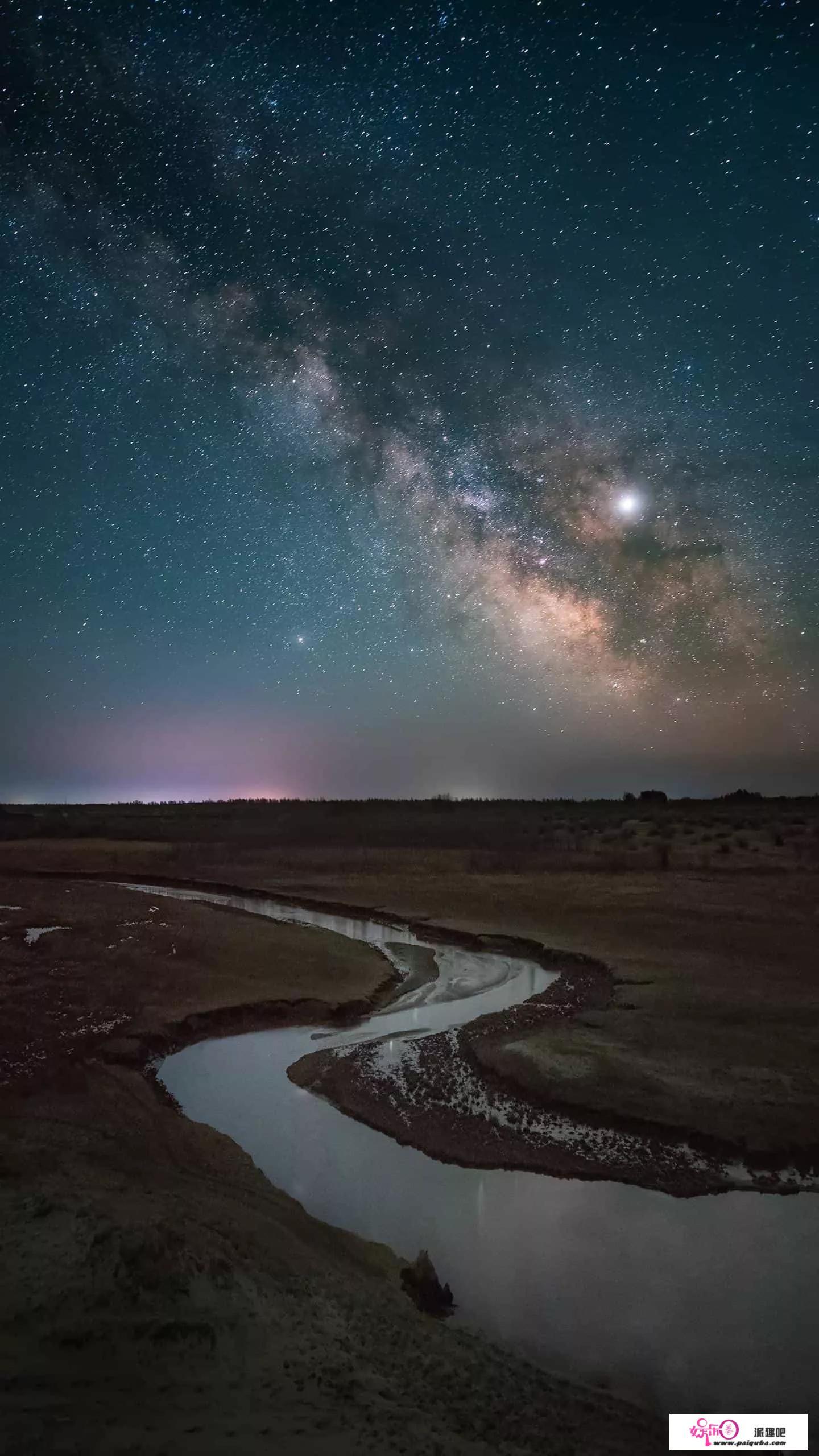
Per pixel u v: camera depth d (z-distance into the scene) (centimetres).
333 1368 377
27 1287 385
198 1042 1096
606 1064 934
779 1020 1084
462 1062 989
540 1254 585
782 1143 740
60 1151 677
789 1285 545
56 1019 1140
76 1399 308
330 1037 1111
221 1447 291
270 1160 738
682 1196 673
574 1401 414
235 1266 456
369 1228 618
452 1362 425
